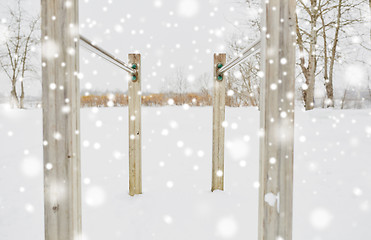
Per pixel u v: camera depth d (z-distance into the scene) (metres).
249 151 4.80
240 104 12.76
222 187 2.87
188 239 1.85
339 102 10.07
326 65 9.82
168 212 2.30
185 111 13.05
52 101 1.04
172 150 5.27
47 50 1.03
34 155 4.35
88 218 2.20
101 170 3.83
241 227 2.01
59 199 1.05
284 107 1.08
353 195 2.52
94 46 1.60
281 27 1.07
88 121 10.02
